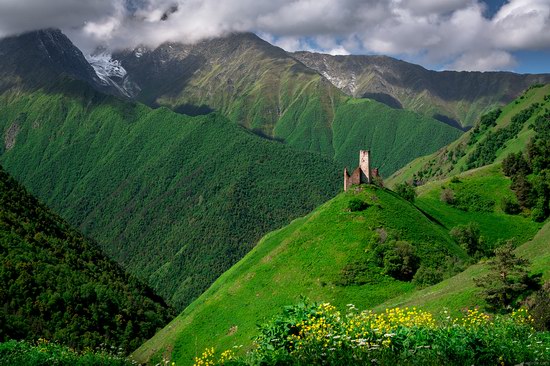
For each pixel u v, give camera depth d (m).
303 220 135.50
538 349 17.72
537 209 137.50
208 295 125.88
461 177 167.25
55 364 24.61
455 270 81.75
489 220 141.38
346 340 17.28
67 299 133.50
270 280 94.38
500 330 19.55
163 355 89.25
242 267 125.12
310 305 20.81
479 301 48.94
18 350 26.52
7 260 139.62
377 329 17.77
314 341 17.39
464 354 16.53
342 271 86.56
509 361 16.55
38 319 123.44
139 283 198.25
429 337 17.44
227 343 81.44
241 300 92.94
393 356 16.25
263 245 136.38
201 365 20.23
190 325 92.69
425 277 80.75
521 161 159.38
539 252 66.00
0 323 111.81
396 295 79.75
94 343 121.06
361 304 78.25
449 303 51.34
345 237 96.44
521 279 46.75
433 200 151.62
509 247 48.31
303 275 90.31
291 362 16.75
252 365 17.61
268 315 83.62
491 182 158.38
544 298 37.50
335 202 111.12
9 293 127.06
